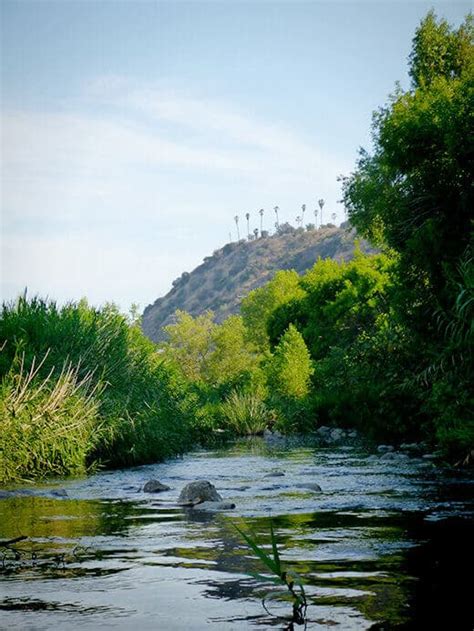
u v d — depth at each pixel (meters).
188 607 4.37
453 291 15.73
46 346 16.05
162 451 16.98
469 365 13.88
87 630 3.91
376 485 11.23
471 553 5.94
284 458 17.02
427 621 3.98
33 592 4.79
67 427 14.19
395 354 19.58
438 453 16.06
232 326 79.12
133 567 5.57
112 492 11.23
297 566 5.48
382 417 21.98
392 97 27.39
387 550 6.10
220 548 6.35
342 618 4.06
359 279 51.59
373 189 28.98
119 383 17.06
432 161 18.11
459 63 30.08
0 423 13.30
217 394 34.28
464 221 17.16
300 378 34.56
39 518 8.41
